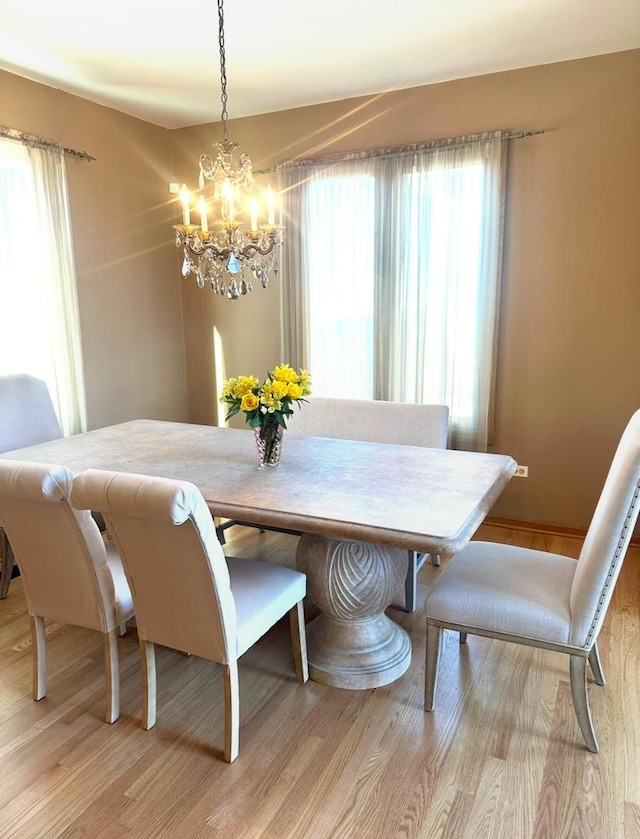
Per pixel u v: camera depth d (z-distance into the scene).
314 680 2.23
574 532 3.54
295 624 2.17
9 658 2.40
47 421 3.16
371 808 1.66
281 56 3.09
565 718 2.00
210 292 4.52
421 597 2.87
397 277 3.75
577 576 1.80
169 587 1.76
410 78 3.44
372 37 2.87
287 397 2.27
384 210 3.73
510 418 3.66
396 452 2.57
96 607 1.94
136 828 1.61
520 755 1.84
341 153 3.83
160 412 4.53
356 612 2.23
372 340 3.93
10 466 1.78
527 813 1.63
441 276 3.64
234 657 1.79
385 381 3.90
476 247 3.54
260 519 1.89
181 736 1.95
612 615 2.62
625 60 3.08
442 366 3.72
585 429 3.48
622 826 1.58
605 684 2.16
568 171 3.29
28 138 3.30
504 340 3.60
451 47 3.01
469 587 1.95
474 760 1.82
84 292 3.84
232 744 1.82
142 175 4.19
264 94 3.67
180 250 4.59
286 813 1.65
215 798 1.70
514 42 2.96
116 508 1.61
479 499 1.96
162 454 2.59
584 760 1.81
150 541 1.70
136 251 4.20
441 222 3.59
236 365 4.54
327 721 2.01
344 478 2.21
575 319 3.40
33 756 1.87
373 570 2.20
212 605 1.72
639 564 3.12
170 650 2.45
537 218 3.40
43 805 1.69
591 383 3.42
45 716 2.05
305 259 4.02
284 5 2.53
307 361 4.15
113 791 1.73
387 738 1.93
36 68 3.22
